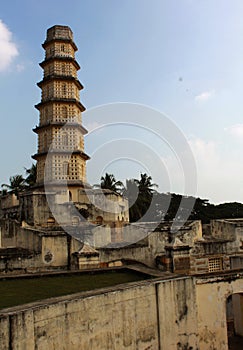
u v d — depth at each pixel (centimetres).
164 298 1334
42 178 3972
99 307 1125
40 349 957
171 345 1327
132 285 1263
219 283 1538
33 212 3666
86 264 1948
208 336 1477
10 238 2567
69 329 1037
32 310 950
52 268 2198
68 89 4094
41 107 4097
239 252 2561
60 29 4194
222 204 7700
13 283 1488
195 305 1427
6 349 874
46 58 4172
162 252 2445
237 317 1931
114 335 1157
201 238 2591
